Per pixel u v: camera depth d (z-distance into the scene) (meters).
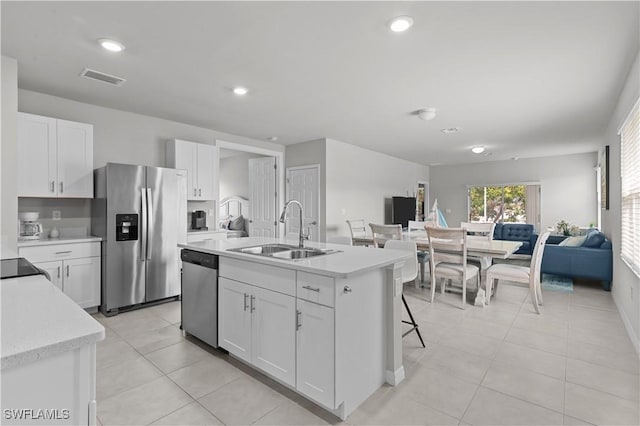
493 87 3.23
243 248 2.66
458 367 2.35
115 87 3.21
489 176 8.38
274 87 3.22
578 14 2.01
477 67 2.77
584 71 2.85
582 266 4.56
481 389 2.07
